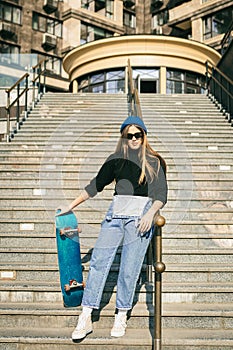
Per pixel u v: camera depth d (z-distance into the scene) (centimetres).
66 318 336
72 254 343
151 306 351
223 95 968
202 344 307
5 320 337
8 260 418
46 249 418
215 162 647
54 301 364
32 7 2797
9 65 1216
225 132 791
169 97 1059
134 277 314
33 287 364
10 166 627
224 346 307
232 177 589
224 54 998
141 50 1443
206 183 570
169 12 2767
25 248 428
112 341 308
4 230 471
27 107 966
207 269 391
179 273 392
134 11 3116
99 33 2911
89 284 316
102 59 1477
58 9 2880
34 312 336
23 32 2748
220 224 467
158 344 292
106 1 2947
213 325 336
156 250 297
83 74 1516
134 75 1456
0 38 2659
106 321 337
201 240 443
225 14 2505
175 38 1440
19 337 312
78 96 1057
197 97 1075
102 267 315
